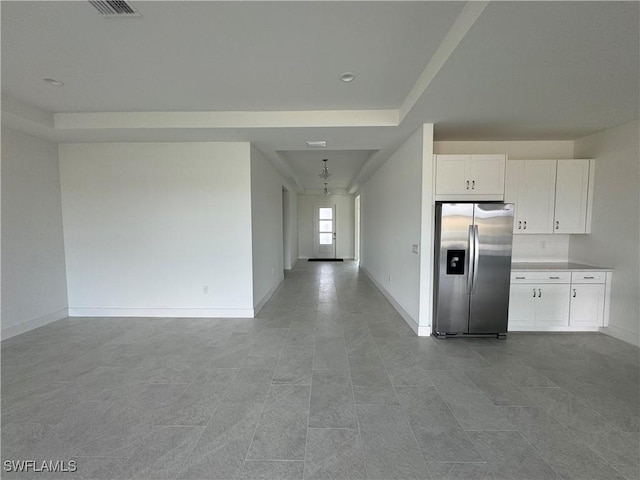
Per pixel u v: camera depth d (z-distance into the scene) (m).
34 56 2.19
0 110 2.85
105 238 4.14
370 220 7.02
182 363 2.82
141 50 2.12
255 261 4.29
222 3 1.65
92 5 1.65
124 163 4.07
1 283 3.35
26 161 3.61
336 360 2.88
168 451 1.73
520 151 4.04
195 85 2.67
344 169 6.69
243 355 2.99
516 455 1.69
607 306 3.54
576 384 2.45
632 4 1.45
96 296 4.20
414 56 2.21
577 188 3.71
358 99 3.01
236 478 1.55
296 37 1.97
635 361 2.85
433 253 3.51
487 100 2.66
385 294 5.38
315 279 7.03
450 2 1.65
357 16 1.76
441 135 3.77
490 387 2.40
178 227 4.11
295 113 3.30
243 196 4.05
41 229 3.81
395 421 1.99
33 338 3.41
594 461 1.65
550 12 1.52
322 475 1.57
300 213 10.78
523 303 3.60
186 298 4.18
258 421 1.99
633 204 3.24
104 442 1.80
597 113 2.99
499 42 1.79
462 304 3.41
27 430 1.90
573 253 4.01
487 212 3.33
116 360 2.88
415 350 3.11
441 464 1.63
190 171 4.05
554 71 2.16
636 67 2.09
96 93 2.83
